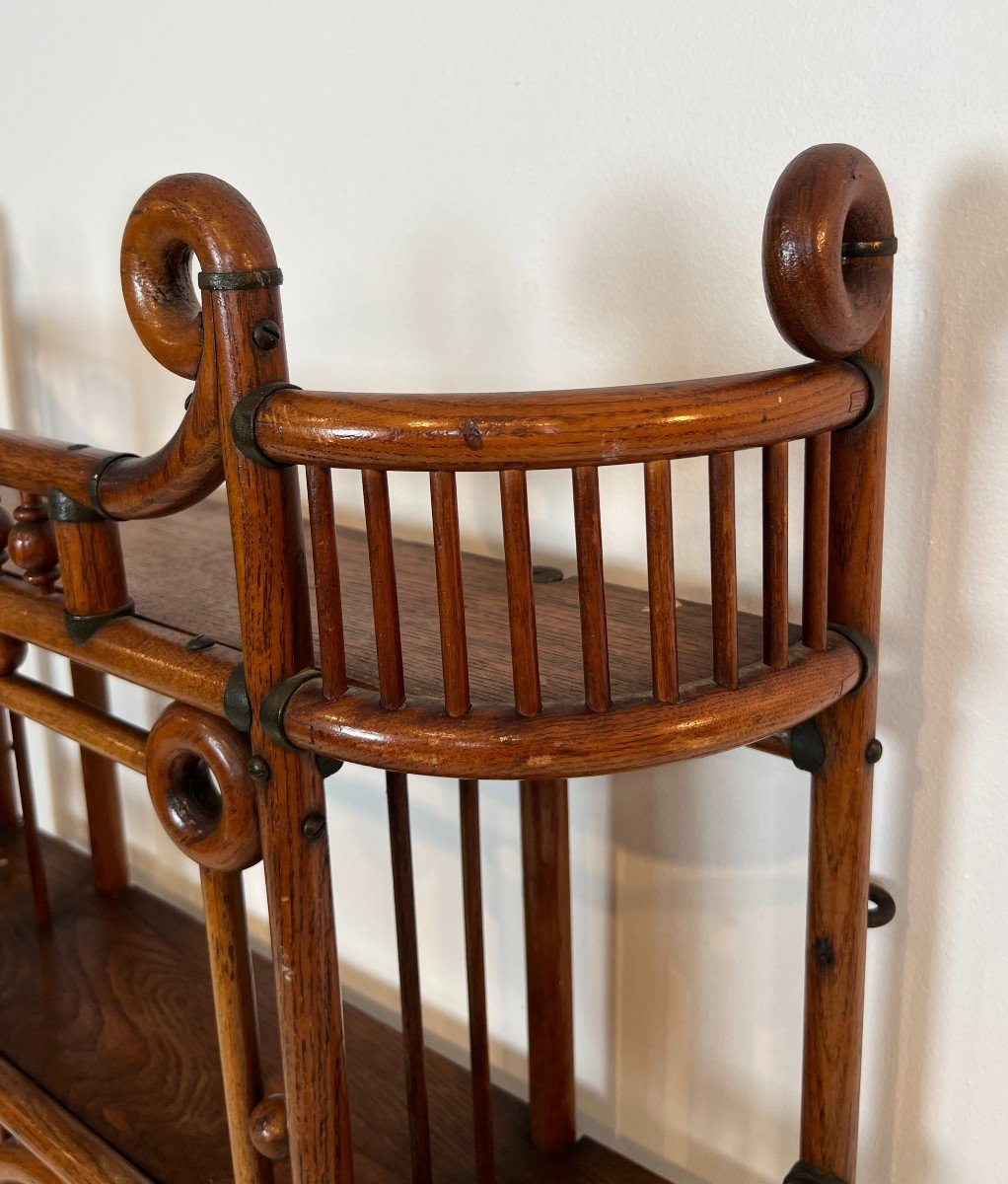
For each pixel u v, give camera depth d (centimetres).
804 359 69
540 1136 87
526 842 82
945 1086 76
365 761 51
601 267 76
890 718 72
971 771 70
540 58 76
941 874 73
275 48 90
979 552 66
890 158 64
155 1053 91
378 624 50
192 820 62
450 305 85
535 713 50
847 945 68
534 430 45
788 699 54
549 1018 85
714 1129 90
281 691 53
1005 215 60
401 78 83
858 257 55
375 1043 99
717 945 85
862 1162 82
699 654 62
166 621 65
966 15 59
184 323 51
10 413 125
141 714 126
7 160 115
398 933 69
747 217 69
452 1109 91
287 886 56
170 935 109
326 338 94
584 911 93
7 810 130
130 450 113
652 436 47
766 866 81
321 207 91
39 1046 92
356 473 95
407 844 68
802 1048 83
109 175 105
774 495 53
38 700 73
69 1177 78
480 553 89
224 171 96
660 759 51
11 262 118
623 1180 84
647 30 71
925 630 69
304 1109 59
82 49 104
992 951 72
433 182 83
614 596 76
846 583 62
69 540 63
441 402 46
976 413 64
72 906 114
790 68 66
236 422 49
